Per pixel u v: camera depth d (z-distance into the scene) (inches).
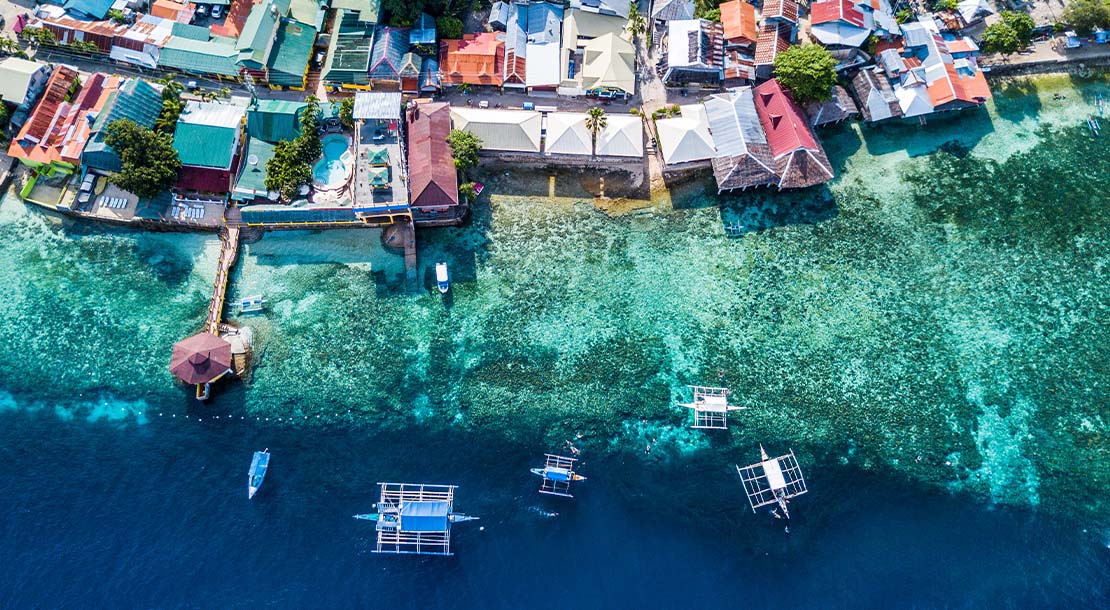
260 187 2427.4
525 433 2346.2
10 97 2415.1
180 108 2461.9
